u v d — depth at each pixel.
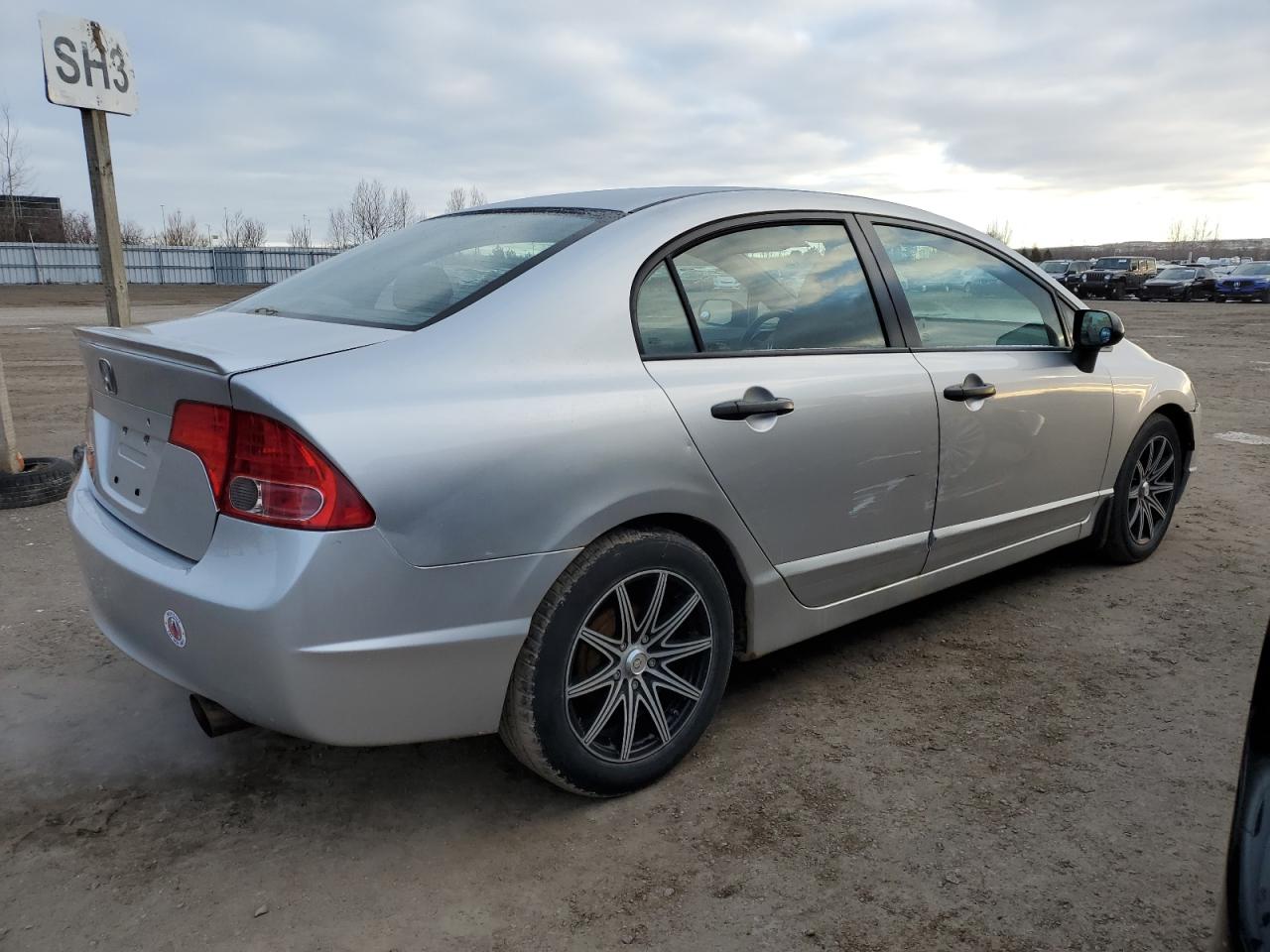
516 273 2.46
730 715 3.01
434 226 3.15
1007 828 2.43
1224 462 6.89
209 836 2.40
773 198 3.00
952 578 3.45
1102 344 3.72
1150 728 2.94
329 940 2.04
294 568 1.95
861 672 3.32
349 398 2.04
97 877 2.24
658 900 2.16
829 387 2.85
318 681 2.01
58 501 5.38
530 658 2.28
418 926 2.08
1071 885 2.21
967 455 3.30
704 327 2.68
